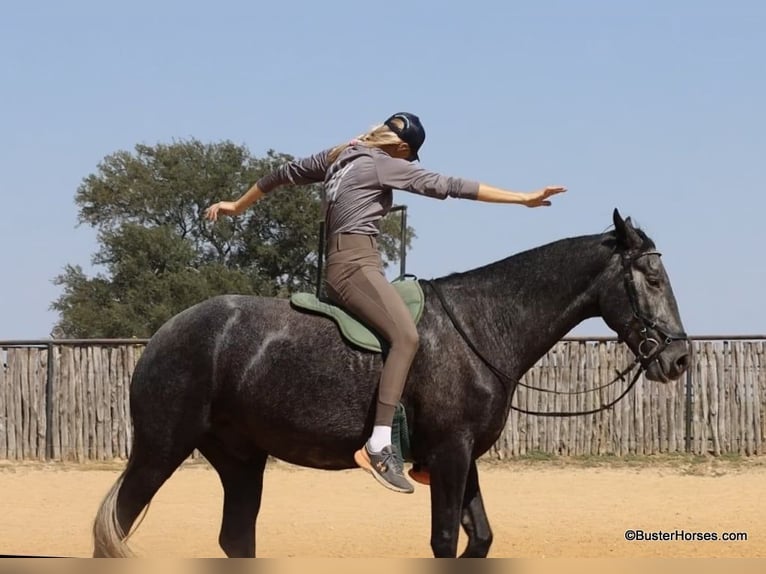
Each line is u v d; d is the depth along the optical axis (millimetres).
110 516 7820
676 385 17844
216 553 10914
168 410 7863
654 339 7848
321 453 7902
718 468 16984
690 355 7887
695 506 13781
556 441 17812
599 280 7996
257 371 7812
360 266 7793
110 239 46719
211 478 16391
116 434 17750
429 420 7707
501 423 7914
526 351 8016
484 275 8094
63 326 45750
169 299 44438
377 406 7621
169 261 46438
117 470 17031
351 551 10938
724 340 17844
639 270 7895
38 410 17719
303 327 7875
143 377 7938
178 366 7871
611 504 13969
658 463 17344
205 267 45625
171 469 7938
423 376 7723
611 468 17078
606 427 17844
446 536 7633
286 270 47500
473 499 8016
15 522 12711
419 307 7844
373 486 15492
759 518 12852
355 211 7859
